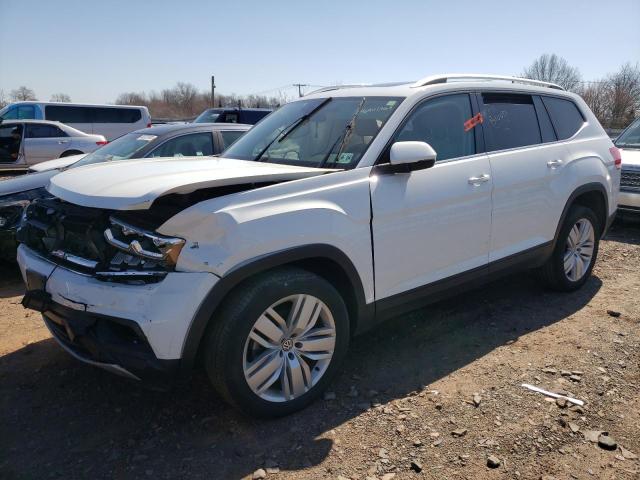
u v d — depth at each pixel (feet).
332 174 10.23
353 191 10.27
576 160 15.12
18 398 10.65
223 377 8.96
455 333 13.37
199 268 8.54
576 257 15.98
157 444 9.18
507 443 9.03
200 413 10.05
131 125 67.46
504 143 13.53
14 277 18.58
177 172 10.19
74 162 23.59
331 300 9.98
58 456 8.90
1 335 13.61
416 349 12.53
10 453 8.98
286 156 12.09
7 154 48.80
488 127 13.24
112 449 9.06
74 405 10.39
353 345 12.76
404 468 8.48
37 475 8.45
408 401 10.33
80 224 9.45
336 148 11.38
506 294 16.03
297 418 9.82
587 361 11.82
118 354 8.69
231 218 8.73
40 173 19.80
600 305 15.15
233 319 8.83
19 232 11.19
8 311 15.29
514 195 13.32
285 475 8.37
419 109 11.84
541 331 13.43
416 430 9.41
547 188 14.20
